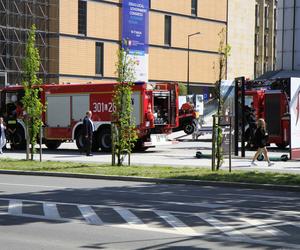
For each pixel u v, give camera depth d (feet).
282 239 27.84
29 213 35.42
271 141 97.19
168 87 92.68
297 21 168.45
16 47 185.78
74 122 94.07
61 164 69.00
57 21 194.59
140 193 46.50
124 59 68.23
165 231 29.73
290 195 46.11
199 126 131.54
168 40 240.73
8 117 99.81
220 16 267.80
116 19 215.10
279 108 96.27
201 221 32.78
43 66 193.26
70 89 94.48
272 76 168.25
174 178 55.26
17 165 67.92
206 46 259.80
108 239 27.71
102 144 91.97
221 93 72.28
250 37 287.07
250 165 69.62
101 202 40.57
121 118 67.41
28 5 188.96
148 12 228.02
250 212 36.42
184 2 247.91
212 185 52.85
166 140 94.48
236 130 80.07
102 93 91.35
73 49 200.03
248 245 26.43
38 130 75.72
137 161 75.72
